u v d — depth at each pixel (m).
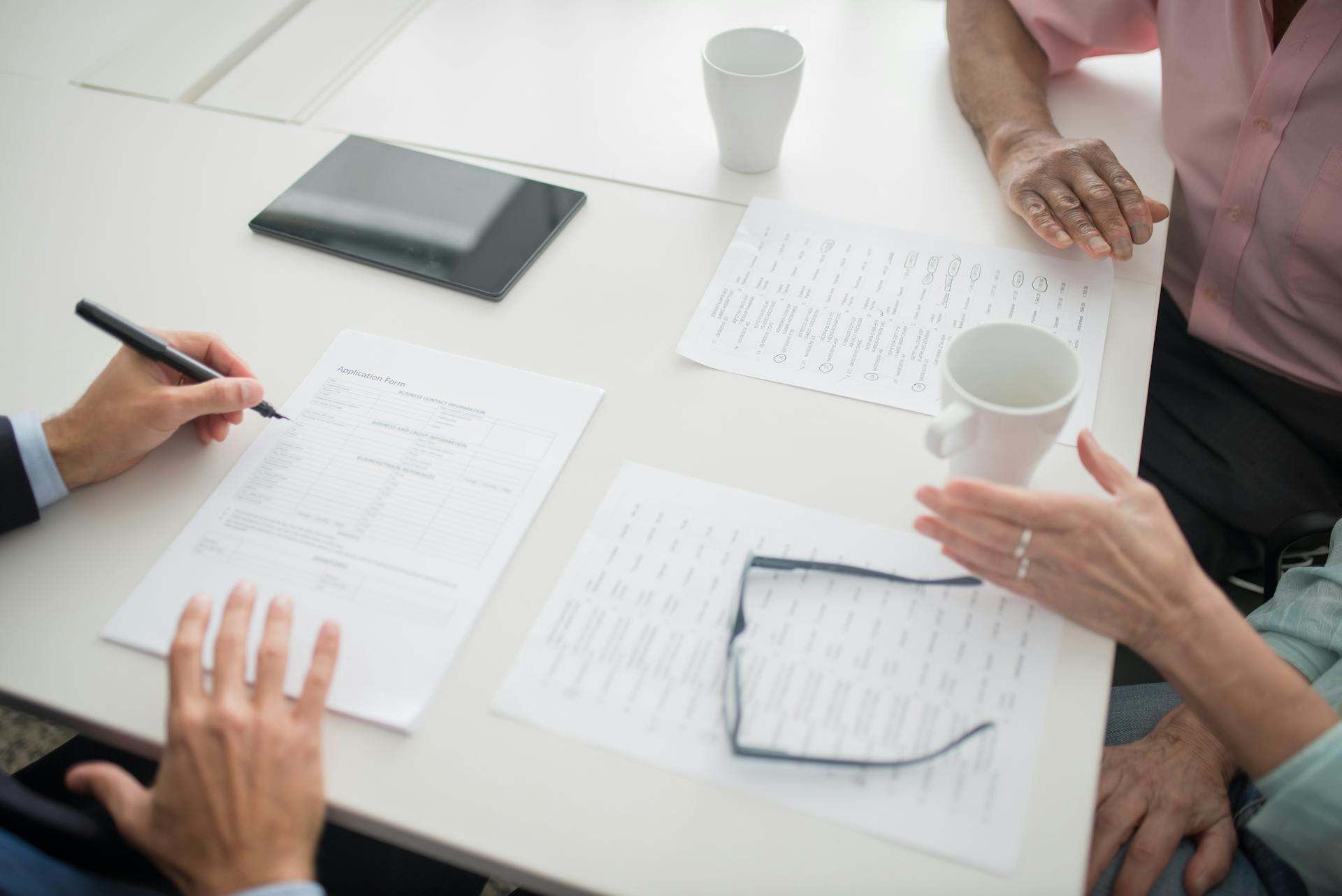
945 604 0.62
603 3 1.21
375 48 1.16
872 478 0.70
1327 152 0.89
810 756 0.55
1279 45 0.88
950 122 1.02
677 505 0.68
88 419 0.70
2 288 0.87
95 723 0.59
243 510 0.69
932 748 0.56
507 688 0.59
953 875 0.51
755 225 0.90
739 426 0.73
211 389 0.70
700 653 0.60
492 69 1.11
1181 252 1.07
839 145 0.99
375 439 0.73
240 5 1.25
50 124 1.06
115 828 0.60
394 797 0.55
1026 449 0.62
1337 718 0.60
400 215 0.92
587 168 0.97
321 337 0.82
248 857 0.54
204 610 0.61
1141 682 0.99
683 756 0.56
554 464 0.71
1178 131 0.98
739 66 0.93
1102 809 0.79
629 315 0.83
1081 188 0.85
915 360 0.78
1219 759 0.81
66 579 0.66
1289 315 1.00
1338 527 0.86
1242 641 0.60
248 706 0.57
